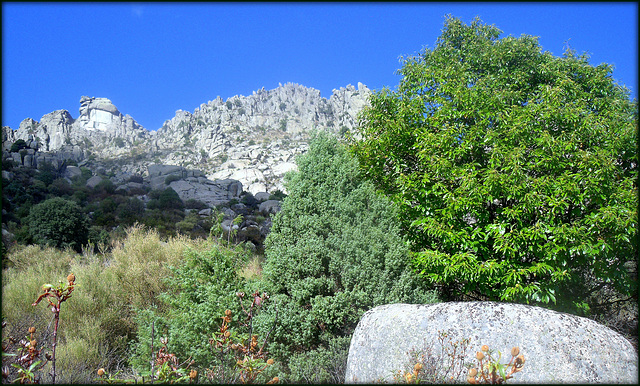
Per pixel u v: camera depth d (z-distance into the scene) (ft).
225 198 131.64
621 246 16.84
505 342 9.65
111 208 86.28
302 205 15.40
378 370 10.34
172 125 535.60
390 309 11.55
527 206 15.88
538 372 9.15
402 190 17.07
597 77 19.57
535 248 16.22
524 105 19.16
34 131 443.73
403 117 18.79
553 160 16.31
